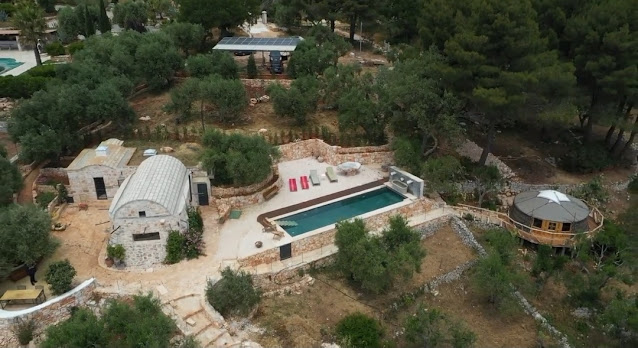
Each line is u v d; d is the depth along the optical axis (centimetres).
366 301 3934
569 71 5197
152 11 10494
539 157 6075
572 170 5903
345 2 8550
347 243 3959
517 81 4828
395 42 9056
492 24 5003
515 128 6712
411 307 3994
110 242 3831
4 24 10056
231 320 3534
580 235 4594
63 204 4603
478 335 3812
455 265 4459
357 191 5056
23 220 3619
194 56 7212
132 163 4816
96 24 9656
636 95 5494
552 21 5897
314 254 4231
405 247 3944
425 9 6419
